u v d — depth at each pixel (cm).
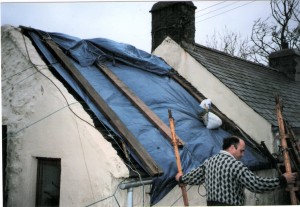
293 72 1179
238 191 354
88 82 549
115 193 393
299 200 479
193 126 602
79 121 443
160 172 427
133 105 566
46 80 498
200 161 509
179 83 769
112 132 473
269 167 625
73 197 439
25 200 504
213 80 762
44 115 495
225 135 645
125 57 698
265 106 735
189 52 822
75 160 443
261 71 1064
